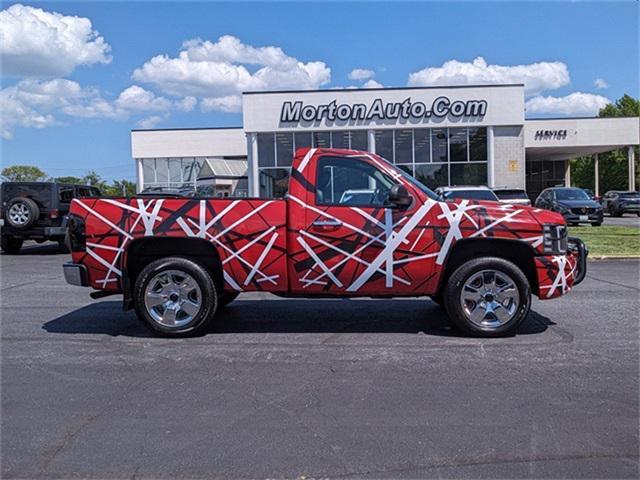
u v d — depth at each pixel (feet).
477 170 99.40
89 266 21.52
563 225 21.31
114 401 15.47
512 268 20.90
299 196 21.04
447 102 97.76
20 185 55.16
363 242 20.79
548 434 13.21
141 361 19.03
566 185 183.62
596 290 31.50
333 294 21.52
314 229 20.83
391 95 97.96
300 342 21.22
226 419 14.21
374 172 21.27
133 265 22.25
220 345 20.89
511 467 11.73
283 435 13.28
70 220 21.68
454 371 17.65
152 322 21.68
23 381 17.11
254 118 99.81
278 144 100.94
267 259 21.07
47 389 16.42
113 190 199.41
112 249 21.33
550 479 11.26
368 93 98.27
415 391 15.98
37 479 11.41
